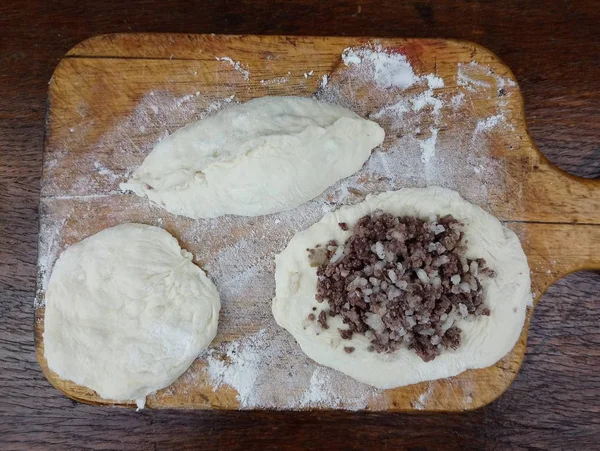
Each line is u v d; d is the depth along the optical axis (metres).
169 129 0.31
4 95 0.34
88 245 0.30
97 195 0.31
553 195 0.31
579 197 0.31
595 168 0.34
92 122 0.30
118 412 0.34
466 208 0.30
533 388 0.34
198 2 0.34
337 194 0.31
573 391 0.34
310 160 0.29
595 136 0.34
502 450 0.34
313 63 0.31
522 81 0.34
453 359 0.30
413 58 0.31
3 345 0.33
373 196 0.31
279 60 0.31
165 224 0.31
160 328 0.29
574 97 0.34
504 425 0.34
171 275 0.30
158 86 0.30
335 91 0.31
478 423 0.34
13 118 0.34
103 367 0.29
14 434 0.33
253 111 0.29
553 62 0.34
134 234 0.30
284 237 0.31
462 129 0.31
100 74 0.30
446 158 0.31
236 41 0.30
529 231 0.31
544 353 0.34
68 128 0.30
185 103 0.31
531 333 0.34
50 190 0.30
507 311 0.30
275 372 0.30
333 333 0.30
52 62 0.34
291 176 0.29
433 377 0.30
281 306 0.30
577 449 0.34
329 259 0.30
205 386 0.30
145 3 0.34
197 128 0.30
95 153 0.31
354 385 0.30
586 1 0.34
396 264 0.29
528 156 0.31
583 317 0.34
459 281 0.29
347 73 0.31
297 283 0.30
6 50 0.34
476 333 0.30
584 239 0.31
